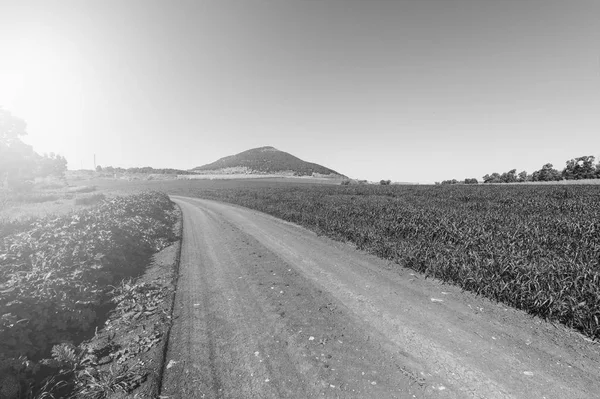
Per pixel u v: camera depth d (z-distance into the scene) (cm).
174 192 6222
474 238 938
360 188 5422
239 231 1457
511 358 397
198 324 518
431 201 2367
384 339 453
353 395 333
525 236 947
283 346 439
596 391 332
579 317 467
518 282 568
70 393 354
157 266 886
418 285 681
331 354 416
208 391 346
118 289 673
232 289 686
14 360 361
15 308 440
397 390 339
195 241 1266
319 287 681
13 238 798
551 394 328
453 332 469
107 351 441
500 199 2297
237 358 412
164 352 431
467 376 362
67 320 493
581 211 1516
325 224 1422
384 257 920
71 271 634
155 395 341
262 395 337
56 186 5391
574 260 678
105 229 959
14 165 3503
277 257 955
